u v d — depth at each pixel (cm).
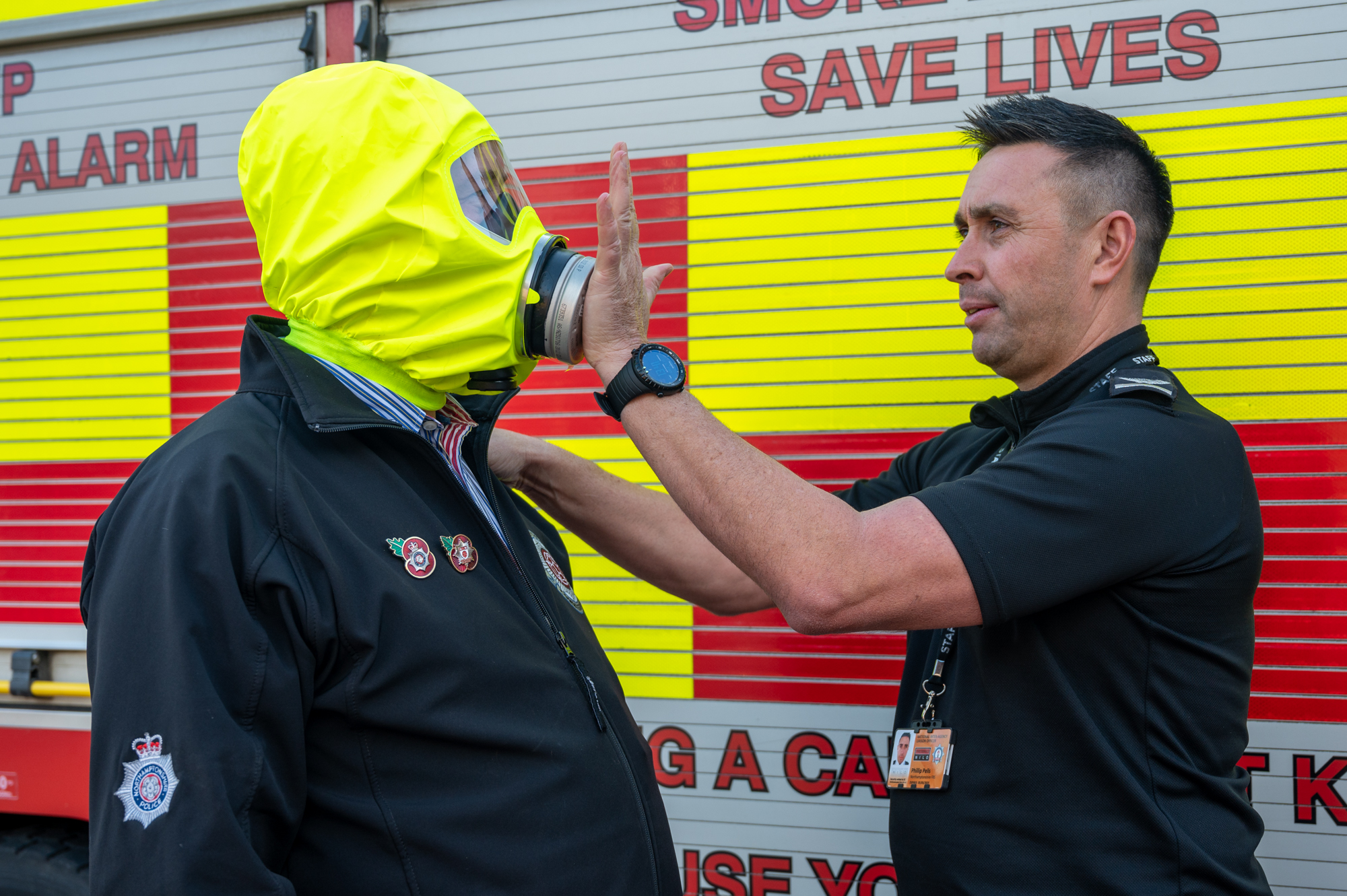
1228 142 166
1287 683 163
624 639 192
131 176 211
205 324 208
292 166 93
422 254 94
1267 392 165
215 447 88
